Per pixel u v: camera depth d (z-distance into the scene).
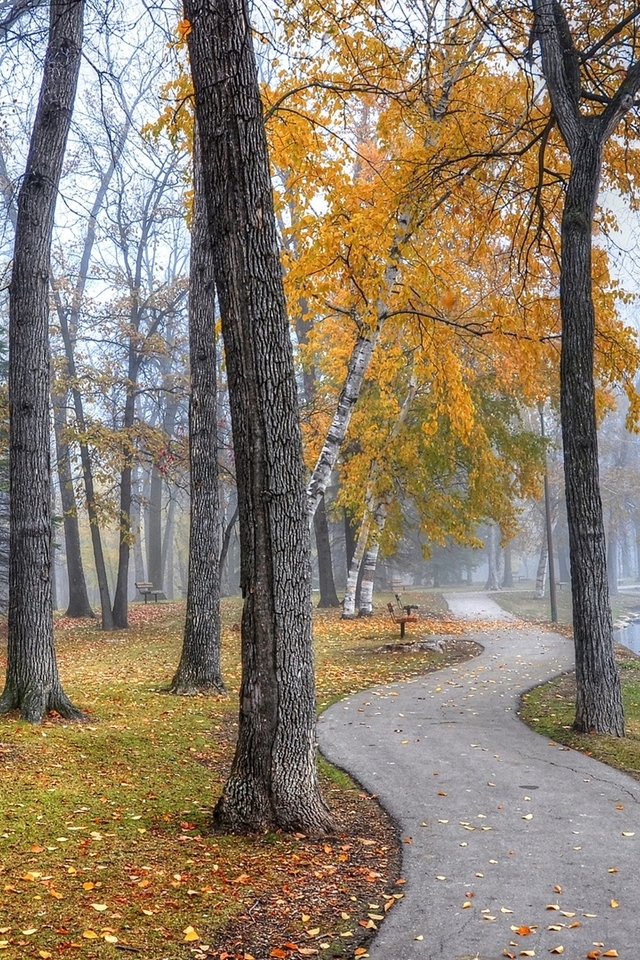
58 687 10.70
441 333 13.86
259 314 6.91
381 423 24.69
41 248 10.81
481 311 14.13
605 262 13.48
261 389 6.93
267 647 7.02
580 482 11.31
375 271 12.09
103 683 14.30
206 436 13.95
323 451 13.57
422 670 17.27
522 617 31.86
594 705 11.16
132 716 11.28
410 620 21.56
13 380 10.66
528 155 13.70
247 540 7.03
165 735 10.34
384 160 16.78
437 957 4.77
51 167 10.89
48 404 10.85
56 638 23.72
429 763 9.68
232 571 53.03
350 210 11.95
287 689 7.01
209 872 5.98
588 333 11.38
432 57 11.52
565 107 11.52
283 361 6.99
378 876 6.07
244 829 6.91
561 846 6.74
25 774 7.91
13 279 10.77
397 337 19.95
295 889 5.78
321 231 11.54
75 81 11.05
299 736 7.04
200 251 14.00
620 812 7.70
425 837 7.01
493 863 6.35
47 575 10.66
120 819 7.05
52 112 10.85
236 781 7.05
